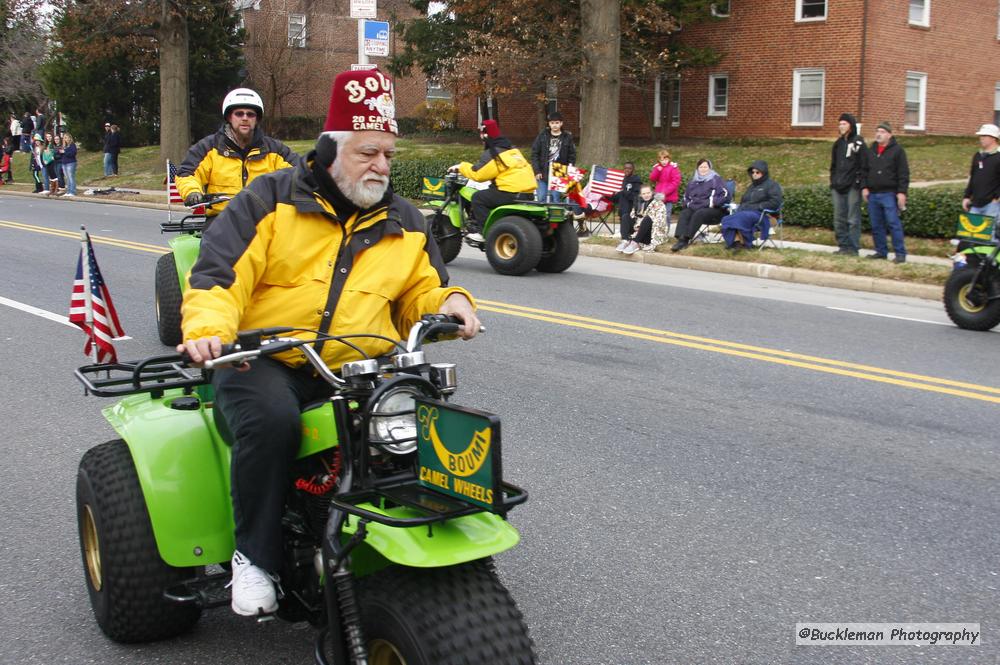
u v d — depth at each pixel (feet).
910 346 31.83
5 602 14.52
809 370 28.19
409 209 12.30
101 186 102.58
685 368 28.27
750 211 50.80
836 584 15.20
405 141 112.57
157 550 12.35
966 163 74.08
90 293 15.93
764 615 14.23
